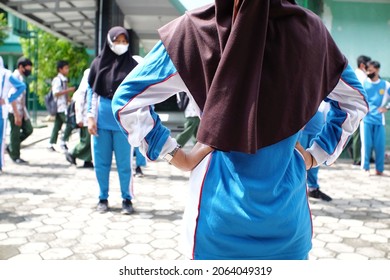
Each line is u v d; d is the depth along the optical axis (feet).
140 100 4.92
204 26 4.72
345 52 26.58
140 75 4.93
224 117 4.39
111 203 15.31
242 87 4.41
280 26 4.56
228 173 4.77
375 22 26.43
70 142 33.78
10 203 15.19
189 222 5.01
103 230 12.46
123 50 13.32
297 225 4.87
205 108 4.51
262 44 4.36
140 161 20.25
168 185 18.52
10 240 11.54
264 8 4.33
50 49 59.36
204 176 4.91
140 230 12.51
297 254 5.01
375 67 21.86
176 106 26.43
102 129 13.61
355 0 26.12
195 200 4.94
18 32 52.37
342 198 17.08
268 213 4.63
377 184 20.01
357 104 5.38
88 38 50.06
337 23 26.37
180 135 21.70
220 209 4.72
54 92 27.71
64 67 28.30
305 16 4.74
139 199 16.02
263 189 4.61
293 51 4.54
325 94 4.97
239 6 4.42
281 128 4.51
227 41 4.42
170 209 14.76
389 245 11.78
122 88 4.97
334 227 13.32
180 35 4.87
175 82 4.98
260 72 4.40
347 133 5.53
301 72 4.57
